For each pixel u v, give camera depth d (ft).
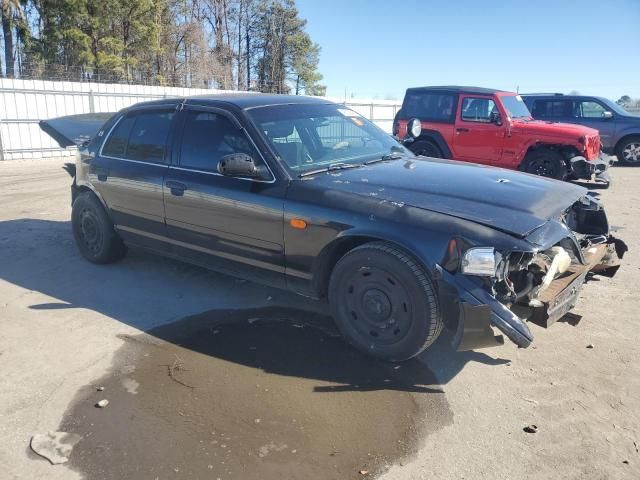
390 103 90.99
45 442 9.73
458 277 10.84
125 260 19.54
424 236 11.13
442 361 12.44
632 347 13.01
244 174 13.38
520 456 9.35
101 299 16.08
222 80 161.48
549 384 11.49
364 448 9.54
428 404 10.81
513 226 10.89
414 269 11.26
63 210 27.96
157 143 16.33
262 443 9.64
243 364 12.30
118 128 17.89
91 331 14.03
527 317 11.30
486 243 10.62
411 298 11.42
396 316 11.78
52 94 55.93
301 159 13.97
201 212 14.79
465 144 37.01
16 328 14.23
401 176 13.44
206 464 9.13
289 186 13.16
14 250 20.92
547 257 11.82
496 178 13.67
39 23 115.14
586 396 11.04
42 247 21.26
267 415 10.43
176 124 15.94
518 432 9.97
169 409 10.66
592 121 50.26
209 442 9.68
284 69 185.88
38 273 18.37
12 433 10.00
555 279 12.14
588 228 14.96
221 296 16.22
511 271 11.26
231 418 10.35
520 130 34.91
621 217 26.89
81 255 20.13
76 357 12.72
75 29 107.65
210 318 14.73
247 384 11.49
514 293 11.05
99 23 111.86
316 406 10.72
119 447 9.57
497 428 10.08
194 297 16.17
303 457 9.30
